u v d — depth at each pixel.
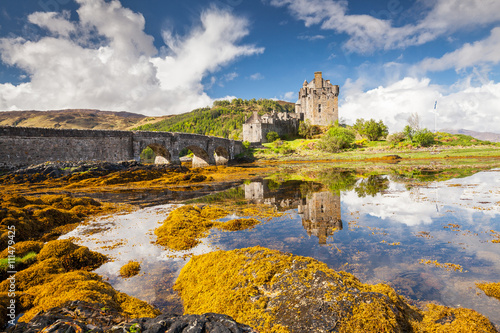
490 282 7.26
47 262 8.16
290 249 10.16
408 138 87.19
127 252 10.48
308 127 110.06
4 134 27.62
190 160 95.75
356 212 16.06
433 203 17.62
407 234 11.74
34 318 4.08
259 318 5.19
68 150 33.25
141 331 3.57
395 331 4.56
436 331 4.87
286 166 59.09
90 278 7.69
